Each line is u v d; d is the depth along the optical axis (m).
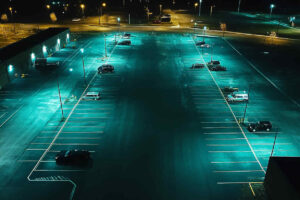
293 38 111.31
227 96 57.03
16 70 67.25
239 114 50.84
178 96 58.50
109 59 83.62
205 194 32.00
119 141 42.22
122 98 57.25
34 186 33.06
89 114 50.50
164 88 62.62
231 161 37.81
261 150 40.22
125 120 48.47
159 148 40.59
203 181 34.09
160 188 32.84
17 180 34.00
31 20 154.38
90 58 84.56
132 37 113.44
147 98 57.38
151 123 47.47
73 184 33.44
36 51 77.50
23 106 53.06
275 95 59.00
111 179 34.31
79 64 78.69
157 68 76.19
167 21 146.75
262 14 175.88
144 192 32.25
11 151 39.56
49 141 42.12
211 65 78.56
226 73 72.50
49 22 148.00
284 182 27.14
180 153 39.47
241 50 94.62
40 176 34.75
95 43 103.06
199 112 51.53
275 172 29.50
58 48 93.25
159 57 86.44
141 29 130.12
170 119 48.88
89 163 37.25
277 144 41.66
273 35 113.06
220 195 31.88
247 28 131.75
